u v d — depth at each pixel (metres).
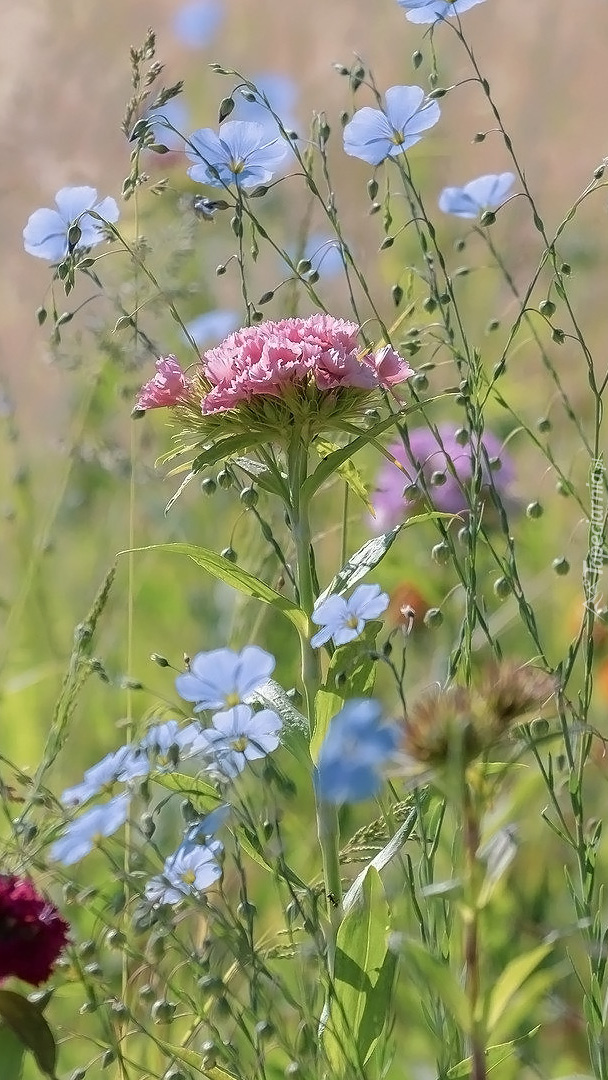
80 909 1.03
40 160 1.23
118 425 1.25
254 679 0.96
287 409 0.97
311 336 0.97
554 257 1.00
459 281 1.24
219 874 0.96
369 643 0.97
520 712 0.90
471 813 0.89
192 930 1.04
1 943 0.92
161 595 1.22
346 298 1.20
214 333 1.20
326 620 0.96
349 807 1.05
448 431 1.16
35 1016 0.92
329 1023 0.95
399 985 1.02
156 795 1.08
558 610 1.16
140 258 1.04
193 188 1.18
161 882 0.94
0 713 1.16
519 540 1.18
